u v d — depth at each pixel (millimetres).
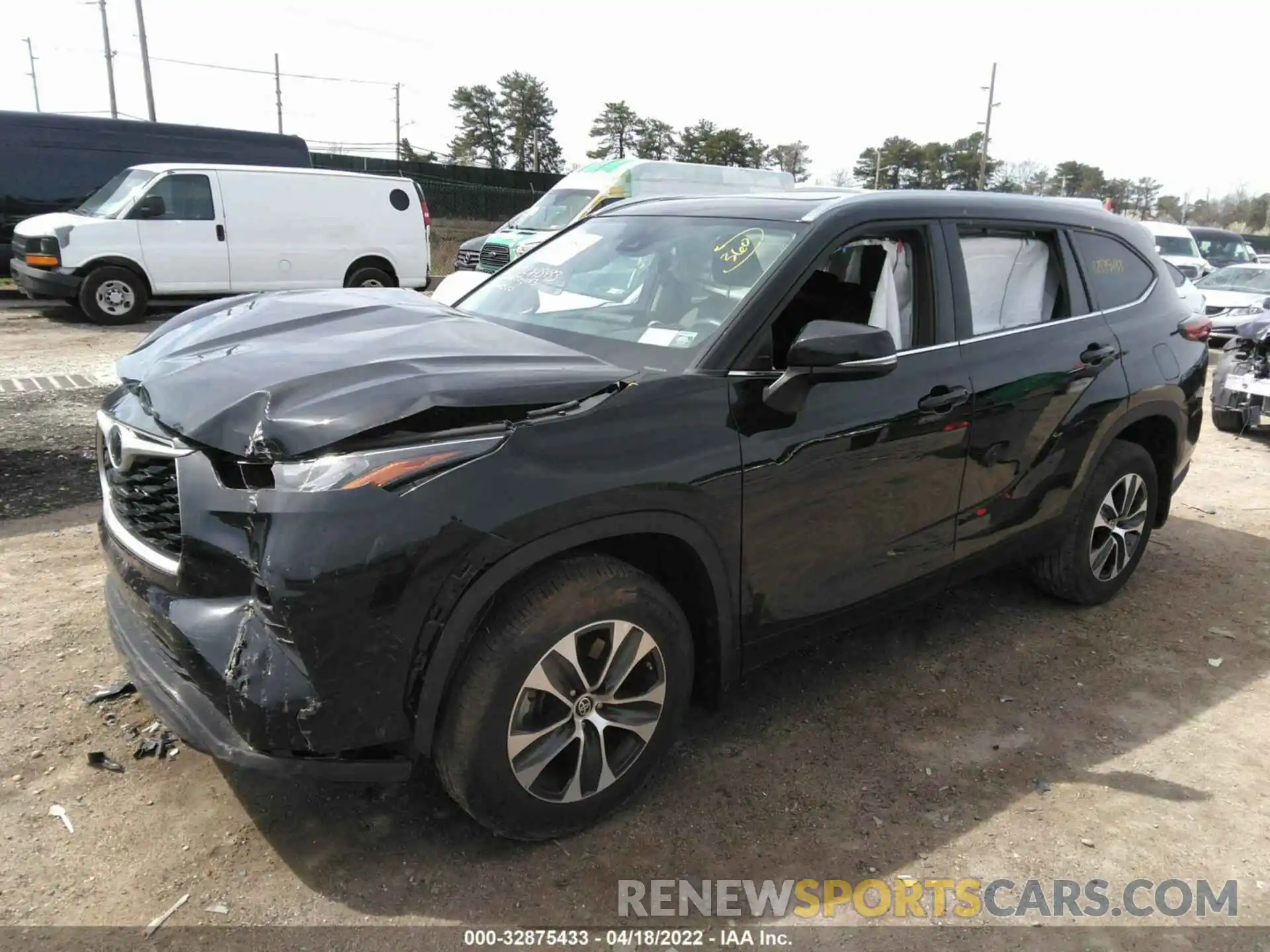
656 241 3377
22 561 4250
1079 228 3967
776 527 2811
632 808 2795
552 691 2447
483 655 2322
